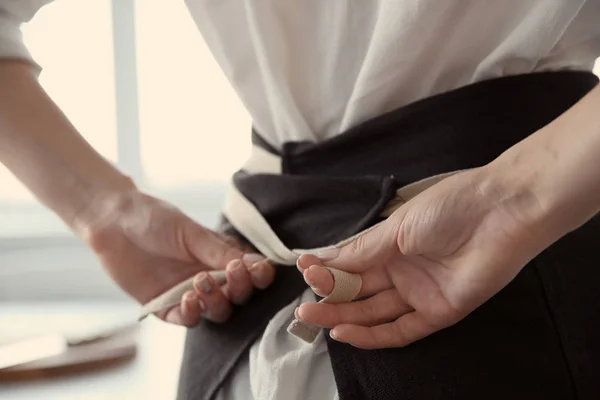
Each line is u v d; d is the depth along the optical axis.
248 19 0.52
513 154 0.40
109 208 0.63
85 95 1.58
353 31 0.50
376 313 0.46
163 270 0.63
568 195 0.37
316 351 0.48
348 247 0.46
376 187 0.49
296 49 0.52
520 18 0.46
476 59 0.49
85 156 0.64
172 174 1.62
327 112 0.54
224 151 1.60
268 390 0.47
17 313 1.34
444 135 0.48
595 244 0.47
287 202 0.53
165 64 1.58
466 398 0.43
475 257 0.41
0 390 0.94
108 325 1.16
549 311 0.45
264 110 0.57
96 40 1.57
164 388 0.95
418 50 0.47
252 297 0.55
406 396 0.44
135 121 1.59
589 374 0.45
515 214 0.39
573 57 0.51
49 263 1.57
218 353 0.55
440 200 0.41
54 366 0.97
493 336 0.44
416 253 0.44
